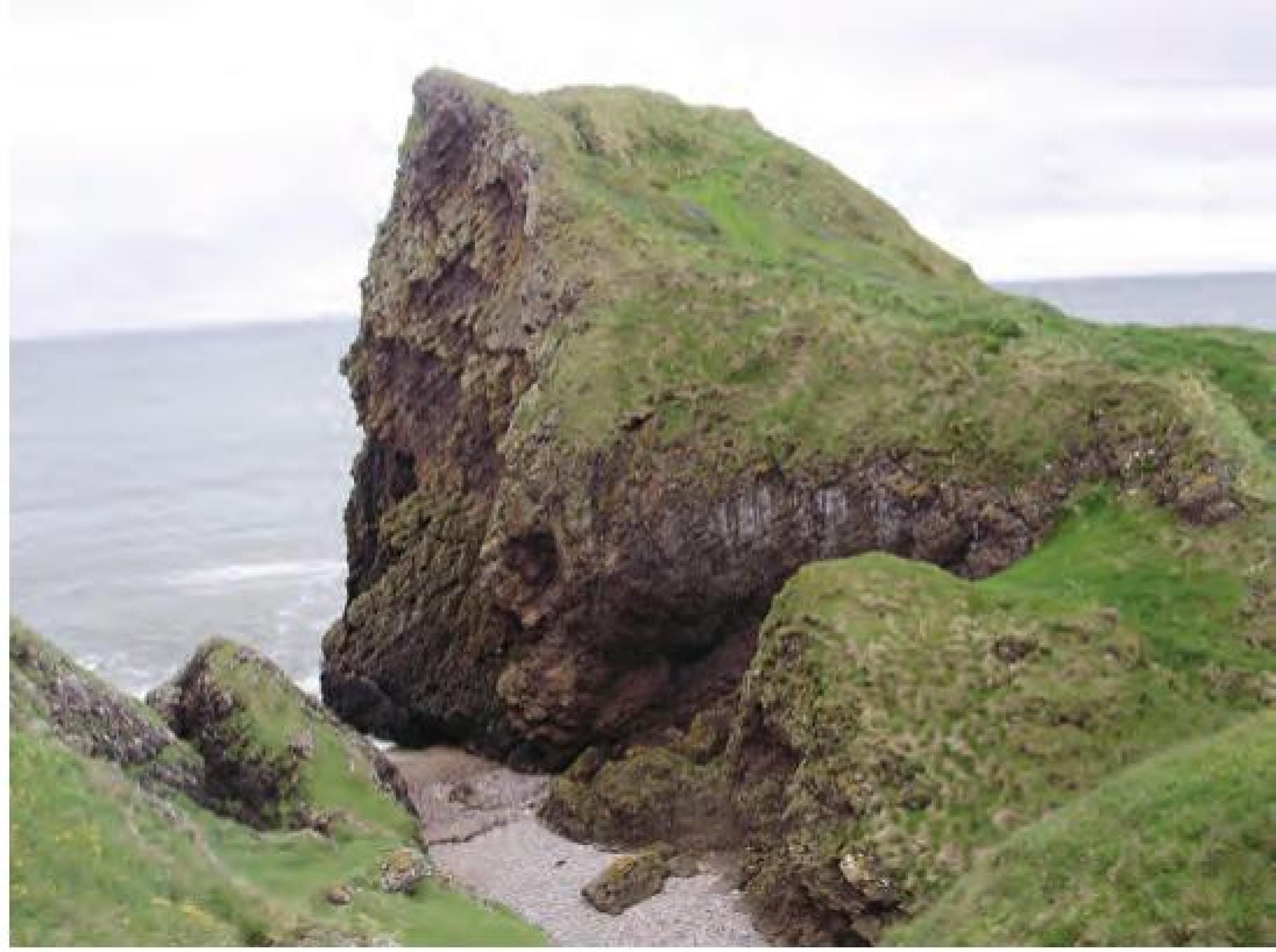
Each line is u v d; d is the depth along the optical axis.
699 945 41.81
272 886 36.03
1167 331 67.38
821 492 57.84
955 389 58.16
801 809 43.53
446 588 68.88
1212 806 31.12
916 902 38.62
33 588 107.06
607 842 51.25
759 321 63.19
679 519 59.19
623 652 60.44
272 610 97.50
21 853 25.41
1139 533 50.81
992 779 41.06
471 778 62.03
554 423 62.00
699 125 92.88
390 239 84.62
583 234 68.88
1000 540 54.91
